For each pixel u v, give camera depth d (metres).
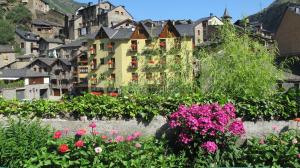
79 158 7.54
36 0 123.62
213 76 12.95
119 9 92.25
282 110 9.56
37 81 61.56
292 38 41.72
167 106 9.64
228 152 8.00
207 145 7.72
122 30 49.31
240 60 12.87
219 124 7.90
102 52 49.00
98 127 10.02
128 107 9.73
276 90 12.47
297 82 30.22
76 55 61.28
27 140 7.90
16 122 9.23
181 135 8.06
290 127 9.55
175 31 42.94
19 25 109.12
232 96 10.08
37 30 110.25
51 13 123.75
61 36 108.00
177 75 14.12
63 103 10.28
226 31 14.45
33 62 65.94
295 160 7.61
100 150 7.42
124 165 7.36
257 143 8.34
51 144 7.88
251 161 7.93
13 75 59.22
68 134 10.10
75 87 58.50
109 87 16.47
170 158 7.84
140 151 7.68
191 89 13.23
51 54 80.38
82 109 10.05
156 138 9.22
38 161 7.53
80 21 102.75
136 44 46.28
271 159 7.76
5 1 114.50
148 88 13.83
